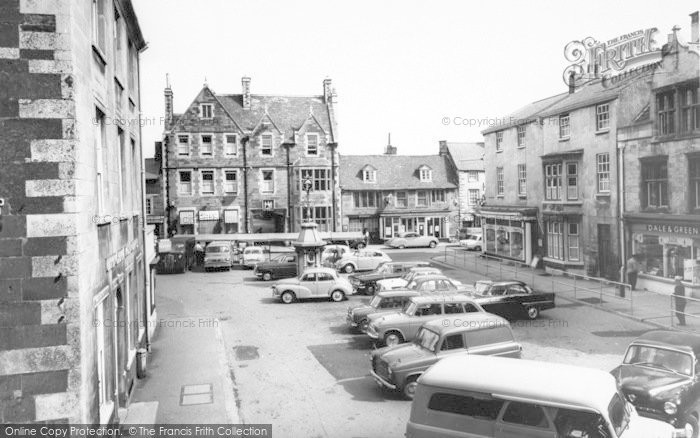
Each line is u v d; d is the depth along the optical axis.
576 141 29.27
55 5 7.86
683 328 18.23
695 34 22.62
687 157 22.19
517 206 35.75
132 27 15.95
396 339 16.38
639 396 10.27
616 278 26.30
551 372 8.73
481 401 8.48
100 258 9.75
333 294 25.83
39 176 7.83
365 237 46.69
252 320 22.27
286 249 40.22
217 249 37.16
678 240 22.53
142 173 17.59
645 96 24.56
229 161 46.78
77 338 7.91
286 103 51.19
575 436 7.81
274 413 12.45
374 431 11.25
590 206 28.12
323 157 48.31
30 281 7.79
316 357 16.91
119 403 12.07
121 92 13.91
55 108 7.88
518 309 20.28
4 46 7.76
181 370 15.59
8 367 7.74
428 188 54.34
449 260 38.97
